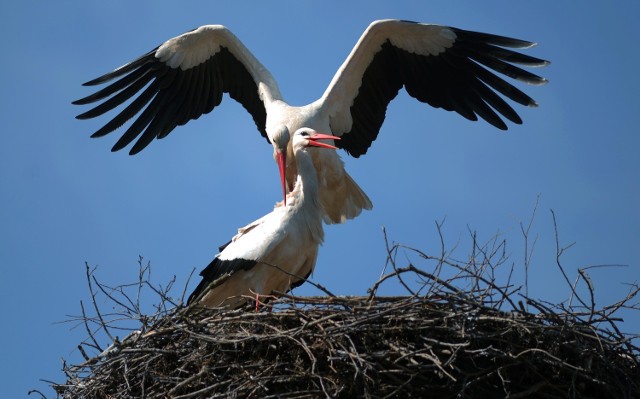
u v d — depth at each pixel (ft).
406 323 39.60
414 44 55.83
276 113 53.67
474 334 38.91
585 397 39.63
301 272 48.93
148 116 56.44
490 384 39.47
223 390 40.11
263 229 46.96
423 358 39.32
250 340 40.45
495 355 38.47
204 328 41.50
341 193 53.93
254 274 46.75
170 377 40.78
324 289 41.22
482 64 55.62
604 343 39.68
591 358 39.24
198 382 40.42
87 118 55.36
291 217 47.24
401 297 40.96
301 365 39.99
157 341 41.88
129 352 41.06
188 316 41.88
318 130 53.67
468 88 56.44
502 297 39.86
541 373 39.70
